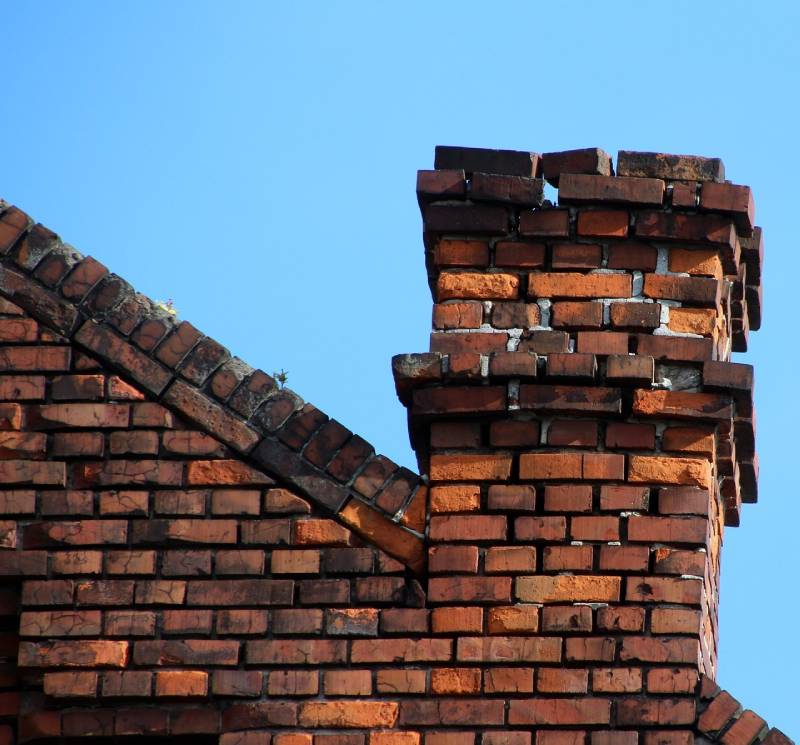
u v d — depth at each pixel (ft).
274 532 90.07
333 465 90.84
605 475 89.30
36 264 94.12
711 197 92.53
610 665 86.69
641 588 87.61
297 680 87.71
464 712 86.48
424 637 87.86
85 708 88.53
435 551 88.89
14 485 91.35
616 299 92.02
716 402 90.07
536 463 89.76
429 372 90.89
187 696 87.71
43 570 90.07
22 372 92.89
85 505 90.99
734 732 85.35
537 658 86.84
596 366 90.43
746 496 100.94
